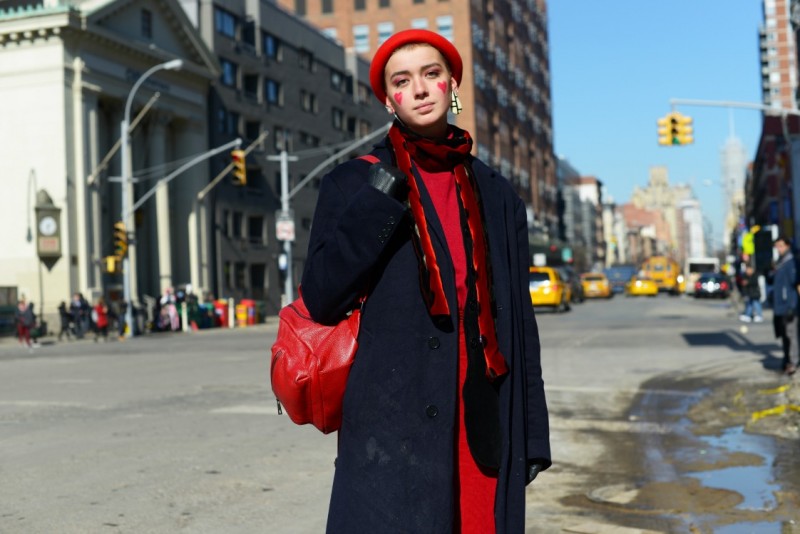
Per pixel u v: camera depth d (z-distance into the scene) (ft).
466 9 276.62
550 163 410.11
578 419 30.81
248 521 18.06
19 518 18.47
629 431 28.22
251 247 178.60
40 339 117.70
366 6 284.41
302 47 203.00
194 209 158.51
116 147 131.95
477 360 7.66
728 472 21.54
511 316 7.88
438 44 8.07
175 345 86.94
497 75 313.32
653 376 43.32
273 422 31.50
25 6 141.38
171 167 156.46
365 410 7.46
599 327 85.51
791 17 190.60
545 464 8.09
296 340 7.76
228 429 30.01
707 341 64.13
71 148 128.36
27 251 127.34
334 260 7.46
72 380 49.85
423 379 7.44
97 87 132.46
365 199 7.32
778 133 250.98
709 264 301.02
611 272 323.57
